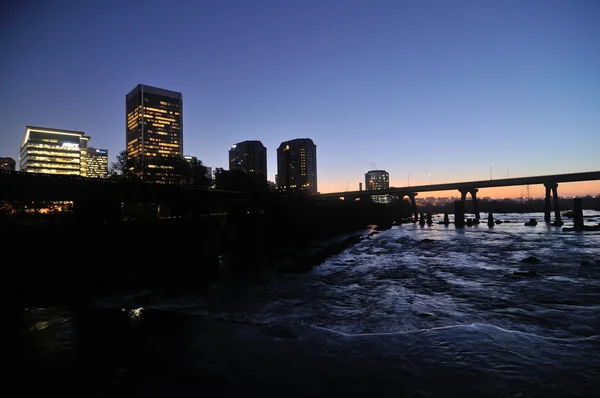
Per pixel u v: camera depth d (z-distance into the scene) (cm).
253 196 5106
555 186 10794
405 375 980
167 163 6625
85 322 1522
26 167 16400
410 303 1884
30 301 1939
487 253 3978
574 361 1066
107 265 2514
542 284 2267
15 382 973
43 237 2227
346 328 1471
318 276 2739
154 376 995
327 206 8425
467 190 13275
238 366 1057
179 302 1936
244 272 2867
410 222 13988
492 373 986
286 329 1420
